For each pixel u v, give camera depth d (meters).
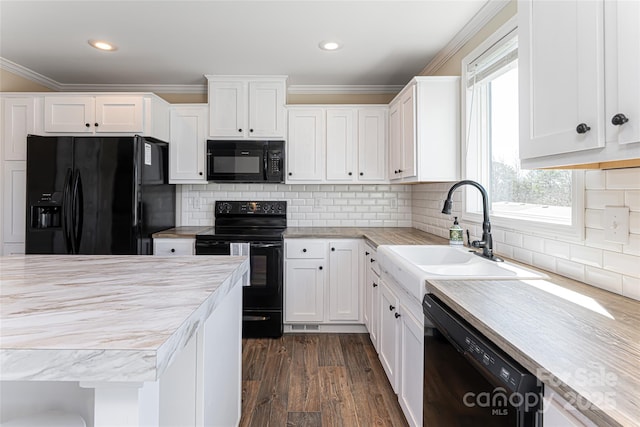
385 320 2.18
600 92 0.88
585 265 1.35
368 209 3.67
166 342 0.71
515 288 1.27
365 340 2.93
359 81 3.46
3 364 0.66
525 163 1.23
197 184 3.59
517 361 0.79
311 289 3.05
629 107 0.80
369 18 2.24
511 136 2.02
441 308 1.21
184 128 3.32
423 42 2.57
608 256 1.24
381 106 3.32
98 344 0.68
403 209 3.67
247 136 3.29
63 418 0.90
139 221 2.81
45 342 0.69
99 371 0.66
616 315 0.99
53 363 0.66
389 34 2.45
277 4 2.08
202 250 2.95
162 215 3.24
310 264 3.04
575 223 1.39
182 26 2.35
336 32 2.43
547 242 1.57
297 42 2.58
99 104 2.95
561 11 1.02
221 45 2.64
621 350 0.77
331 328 3.11
